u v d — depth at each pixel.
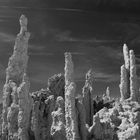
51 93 47.00
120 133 42.00
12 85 41.34
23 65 44.34
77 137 37.81
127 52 52.75
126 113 44.88
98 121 39.94
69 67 42.34
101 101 52.38
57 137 37.81
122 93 50.53
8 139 38.69
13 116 38.59
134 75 49.91
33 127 38.22
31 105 39.94
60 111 38.97
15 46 44.53
